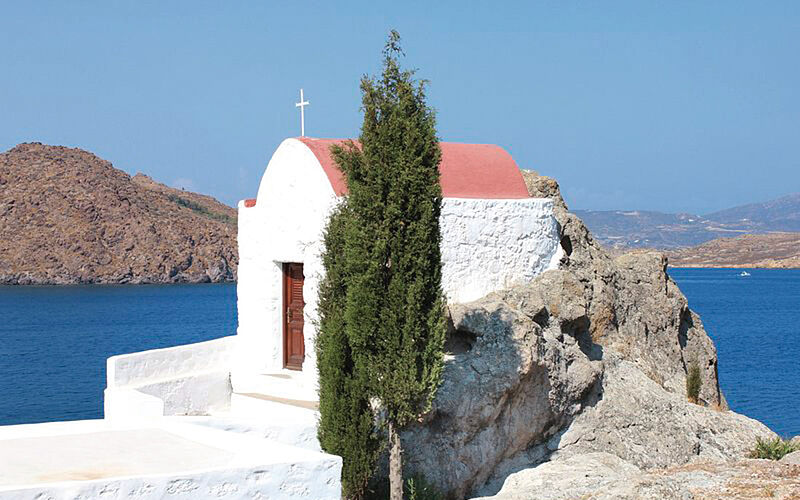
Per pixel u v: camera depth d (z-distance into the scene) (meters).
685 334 30.55
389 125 17.97
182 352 23.19
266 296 24.22
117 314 137.75
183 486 11.13
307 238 22.58
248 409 22.52
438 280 18.31
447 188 24.62
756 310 140.12
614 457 22.08
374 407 19.47
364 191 18.02
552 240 26.20
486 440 21.72
